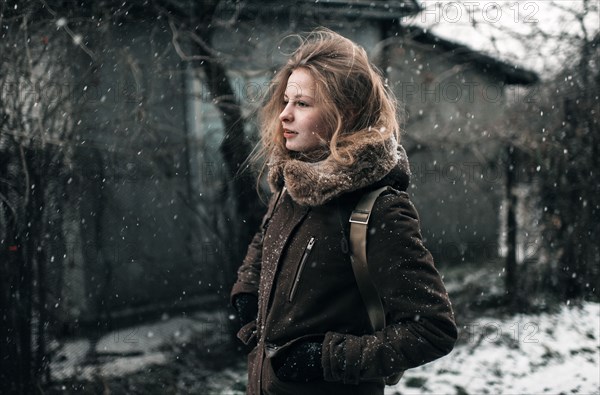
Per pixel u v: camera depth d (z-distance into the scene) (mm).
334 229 1484
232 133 5047
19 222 3645
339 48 1598
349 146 1460
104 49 4398
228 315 5188
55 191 3898
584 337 5414
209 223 5727
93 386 4098
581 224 6598
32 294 3736
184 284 5789
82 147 4312
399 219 1438
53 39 3947
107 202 4906
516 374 4680
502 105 7777
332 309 1495
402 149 1621
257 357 1609
